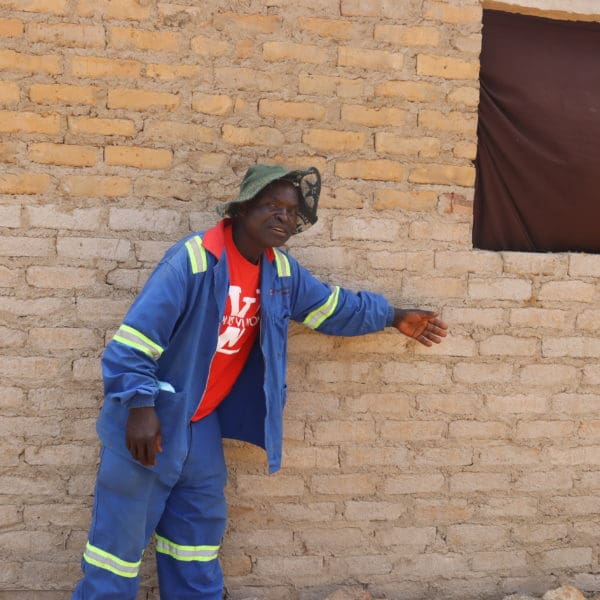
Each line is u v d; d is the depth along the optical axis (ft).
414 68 10.83
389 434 11.23
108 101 10.27
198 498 9.68
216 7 10.36
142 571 10.94
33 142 10.18
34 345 10.42
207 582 9.84
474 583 11.60
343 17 10.64
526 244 11.80
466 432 11.38
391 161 10.90
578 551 11.78
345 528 11.28
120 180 10.39
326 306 10.07
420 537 11.43
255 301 9.49
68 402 10.55
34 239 10.30
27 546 10.67
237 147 10.57
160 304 8.43
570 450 11.62
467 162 11.08
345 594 11.01
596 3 11.16
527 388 11.46
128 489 8.87
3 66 10.03
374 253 11.01
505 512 11.57
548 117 11.30
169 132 10.42
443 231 11.11
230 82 10.48
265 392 9.47
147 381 8.29
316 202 9.46
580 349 11.51
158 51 10.30
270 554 11.16
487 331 11.32
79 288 10.44
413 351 11.19
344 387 11.10
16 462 10.53
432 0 10.79
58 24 10.08
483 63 11.30
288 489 11.11
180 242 9.07
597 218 11.75
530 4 11.03
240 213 9.21
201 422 9.75
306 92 10.64
